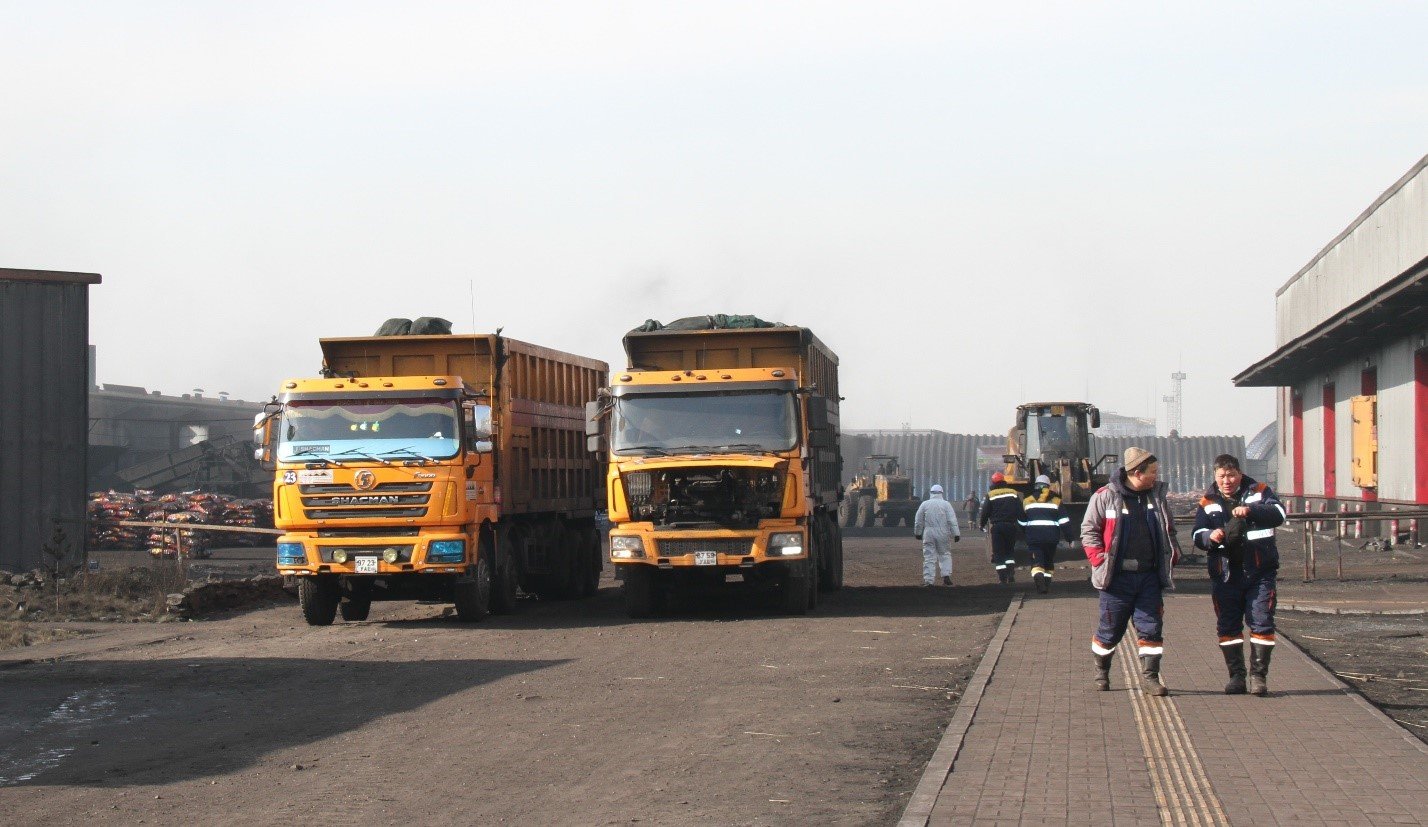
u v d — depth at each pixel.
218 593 21.66
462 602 19.02
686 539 18.77
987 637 16.47
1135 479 11.44
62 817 7.91
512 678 13.50
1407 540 34.12
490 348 20.45
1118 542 11.40
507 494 20.67
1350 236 41.03
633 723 10.83
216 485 54.78
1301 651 13.97
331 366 20.84
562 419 24.23
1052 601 20.72
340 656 15.53
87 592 22.22
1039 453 36.62
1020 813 7.36
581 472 25.48
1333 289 43.78
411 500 18.58
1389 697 11.75
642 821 7.66
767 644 16.02
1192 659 13.48
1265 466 77.88
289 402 19.02
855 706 11.53
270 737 10.48
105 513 38.66
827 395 24.56
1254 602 11.25
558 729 10.62
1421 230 32.66
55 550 23.50
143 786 8.75
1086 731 9.71
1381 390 37.03
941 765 8.55
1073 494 34.41
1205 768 8.45
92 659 15.34
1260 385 54.19
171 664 14.80
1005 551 26.22
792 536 18.83
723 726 10.63
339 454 18.64
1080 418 36.84
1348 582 23.97
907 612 19.91
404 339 20.58
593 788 8.52
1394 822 7.08
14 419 25.67
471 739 10.25
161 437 71.56
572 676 13.56
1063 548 38.00
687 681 13.08
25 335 25.83
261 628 19.14
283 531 18.98
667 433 19.23
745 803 8.08
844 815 7.78
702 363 21.70
